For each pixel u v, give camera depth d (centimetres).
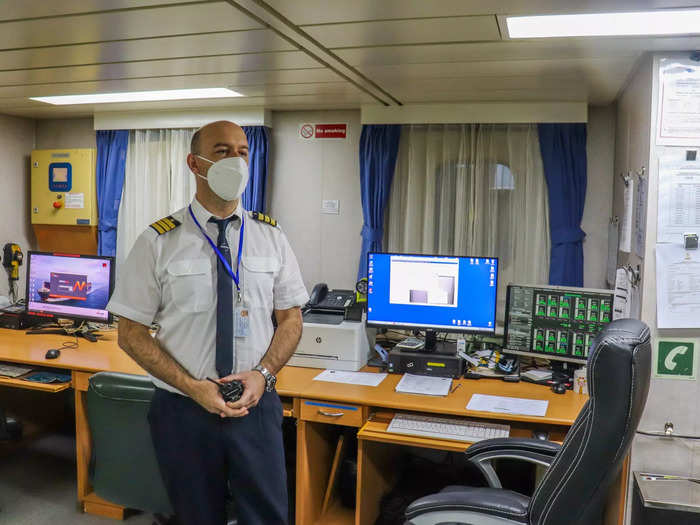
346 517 297
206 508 194
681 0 181
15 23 219
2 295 445
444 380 291
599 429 158
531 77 291
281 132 408
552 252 357
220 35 231
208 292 192
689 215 241
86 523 302
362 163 383
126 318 190
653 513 232
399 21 209
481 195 365
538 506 171
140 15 208
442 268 305
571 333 296
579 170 352
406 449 366
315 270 409
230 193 189
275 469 199
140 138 426
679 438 249
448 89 321
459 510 191
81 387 308
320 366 311
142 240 192
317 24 215
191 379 186
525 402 263
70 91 349
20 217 458
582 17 200
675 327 243
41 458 374
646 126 249
